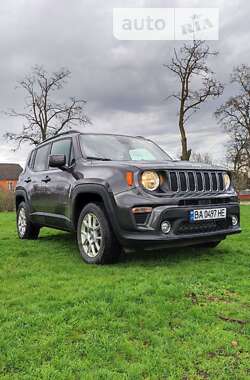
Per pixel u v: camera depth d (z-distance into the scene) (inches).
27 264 204.8
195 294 148.6
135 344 106.9
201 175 195.2
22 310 132.7
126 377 91.0
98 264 196.5
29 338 110.3
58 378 90.9
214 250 231.9
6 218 532.4
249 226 355.9
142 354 101.3
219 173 205.0
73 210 213.8
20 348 104.4
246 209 658.8
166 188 183.2
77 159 221.8
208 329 116.0
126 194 179.9
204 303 138.7
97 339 109.4
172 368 94.8
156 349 103.8
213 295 147.7
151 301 138.8
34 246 260.7
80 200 212.1
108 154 226.5
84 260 206.1
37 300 142.8
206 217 188.2
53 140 264.5
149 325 118.3
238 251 229.5
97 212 195.2
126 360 98.7
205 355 101.1
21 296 147.9
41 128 1449.3
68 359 98.8
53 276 178.1
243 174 1477.6
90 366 95.7
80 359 99.0
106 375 91.7
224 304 137.1
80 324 118.8
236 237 283.6
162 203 179.2
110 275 175.6
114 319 123.3
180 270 183.0
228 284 161.5
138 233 177.8
